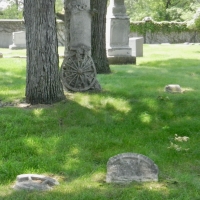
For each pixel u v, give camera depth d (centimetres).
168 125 706
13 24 2595
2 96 852
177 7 4066
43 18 763
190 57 1788
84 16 877
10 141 603
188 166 541
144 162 486
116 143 612
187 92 923
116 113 760
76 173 508
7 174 493
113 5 1562
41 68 778
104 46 1223
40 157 548
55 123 691
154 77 1137
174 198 432
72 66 884
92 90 895
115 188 455
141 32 3089
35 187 445
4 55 1723
